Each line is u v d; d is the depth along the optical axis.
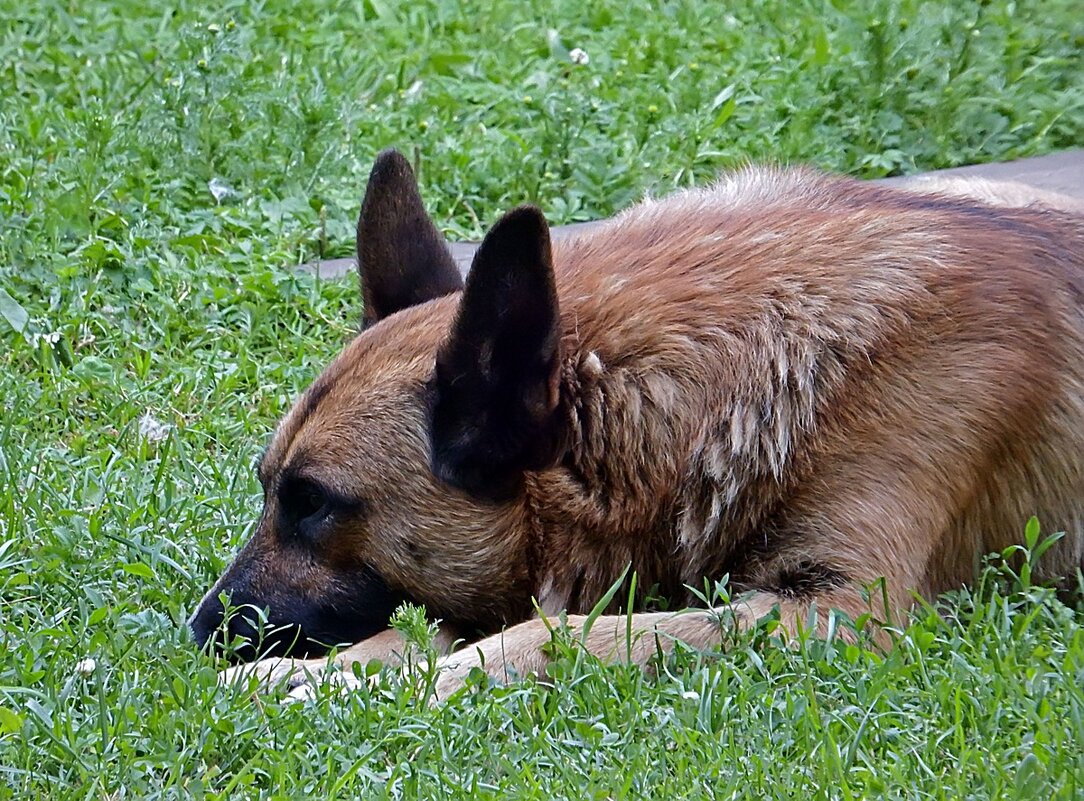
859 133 17.58
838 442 9.41
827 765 7.71
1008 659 8.69
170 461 12.10
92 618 9.41
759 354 9.48
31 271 14.43
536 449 9.35
